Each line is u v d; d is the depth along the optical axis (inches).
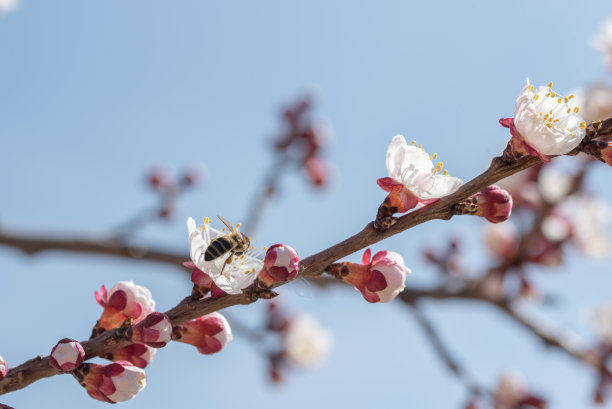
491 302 36.2
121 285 20.9
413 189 20.2
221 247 20.2
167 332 20.0
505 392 35.8
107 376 20.1
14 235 29.0
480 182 20.1
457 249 40.0
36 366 20.1
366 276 20.4
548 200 36.0
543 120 20.1
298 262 19.8
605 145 19.9
